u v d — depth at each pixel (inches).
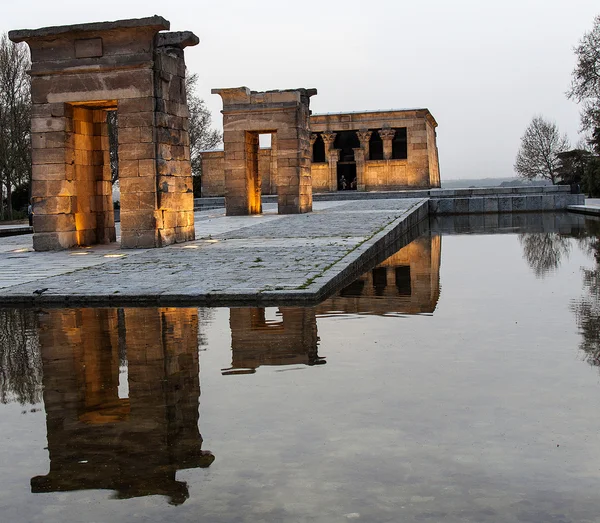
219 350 313.0
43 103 767.1
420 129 2171.5
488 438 199.6
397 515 155.8
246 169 1370.6
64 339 342.0
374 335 338.6
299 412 224.4
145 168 746.2
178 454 192.1
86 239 814.5
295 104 1333.7
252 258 610.2
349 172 2353.6
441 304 428.8
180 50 810.8
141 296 435.8
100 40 746.8
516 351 303.3
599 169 2506.2
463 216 1553.9
